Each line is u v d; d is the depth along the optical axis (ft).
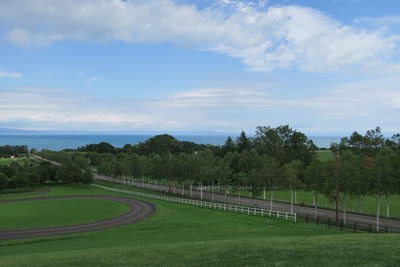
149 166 329.31
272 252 59.67
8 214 160.66
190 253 61.98
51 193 283.38
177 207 183.32
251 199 237.45
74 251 72.43
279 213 153.28
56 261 60.95
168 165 295.28
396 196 238.07
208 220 137.80
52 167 377.09
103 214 159.22
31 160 533.14
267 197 253.24
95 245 87.15
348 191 142.10
